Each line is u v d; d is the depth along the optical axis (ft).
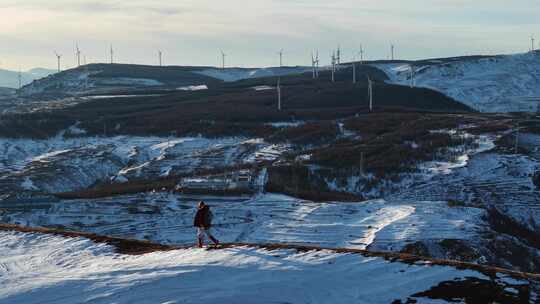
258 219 330.13
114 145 606.14
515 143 503.20
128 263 123.65
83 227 329.31
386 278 105.70
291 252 121.19
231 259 117.60
